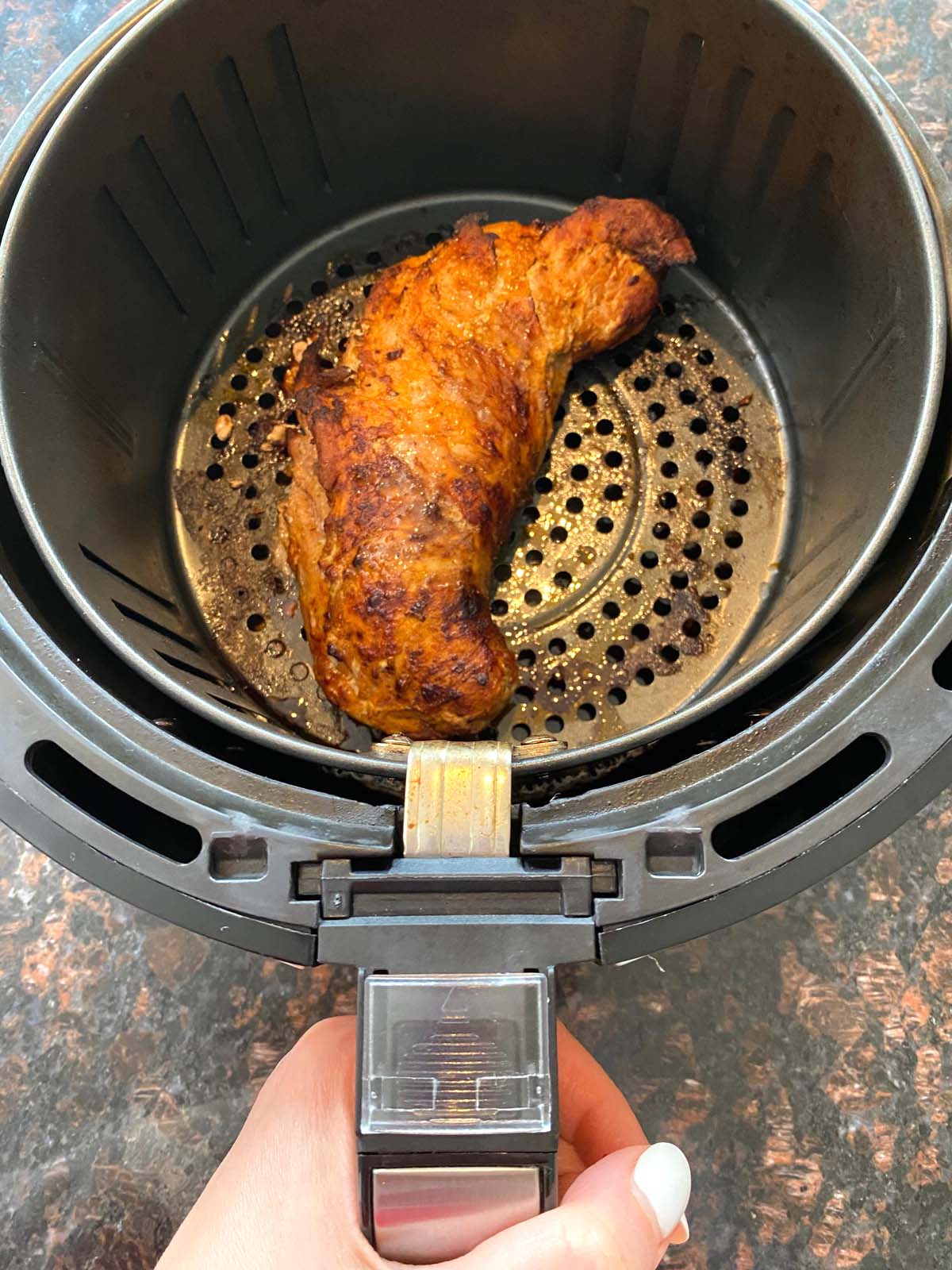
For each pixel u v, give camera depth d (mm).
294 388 316
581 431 323
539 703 297
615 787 194
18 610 204
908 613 197
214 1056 305
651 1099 299
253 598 305
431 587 254
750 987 308
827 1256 288
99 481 273
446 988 182
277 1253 203
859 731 190
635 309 296
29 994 310
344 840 188
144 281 295
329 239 345
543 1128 175
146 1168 296
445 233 349
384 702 262
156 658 251
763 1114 298
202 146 291
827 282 292
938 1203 290
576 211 291
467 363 273
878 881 315
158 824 213
